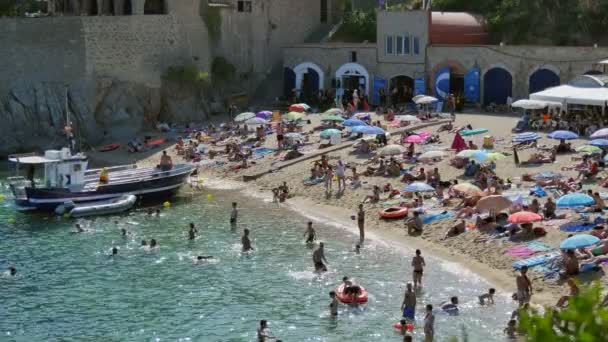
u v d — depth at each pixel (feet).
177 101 287.69
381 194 190.60
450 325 118.42
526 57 264.72
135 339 118.52
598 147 190.29
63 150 199.00
